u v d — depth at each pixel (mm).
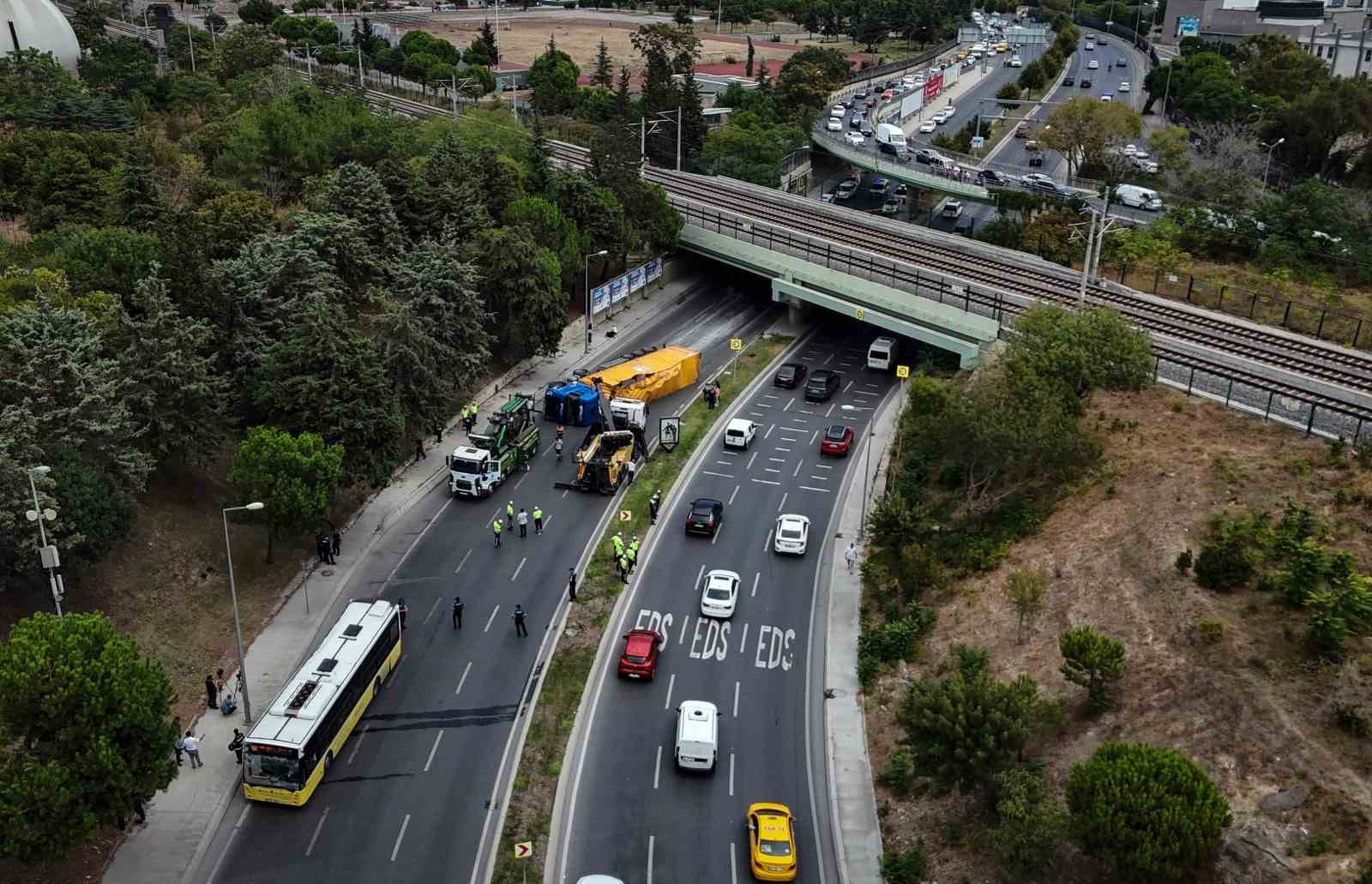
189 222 70625
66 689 37750
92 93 124812
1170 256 97250
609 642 56000
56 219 88250
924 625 55844
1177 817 34625
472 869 41344
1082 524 58406
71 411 53688
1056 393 62469
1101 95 195250
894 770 46281
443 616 57406
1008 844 37250
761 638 56781
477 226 90812
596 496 71000
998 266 95562
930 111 186250
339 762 46594
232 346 67438
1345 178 133000
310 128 107250
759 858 40781
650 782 46375
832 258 95312
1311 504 53719
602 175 104125
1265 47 176250
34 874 39562
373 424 64062
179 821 42844
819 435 80625
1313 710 40188
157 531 60031
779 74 196000
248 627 55625
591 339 96125
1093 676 44562
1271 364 74500
